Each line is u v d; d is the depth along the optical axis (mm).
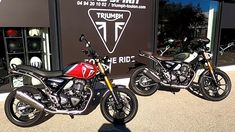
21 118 3010
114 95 2984
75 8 4133
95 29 4395
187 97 4082
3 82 4152
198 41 3941
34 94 2898
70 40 4195
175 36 5430
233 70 6242
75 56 4289
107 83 2998
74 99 2867
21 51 4223
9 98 2895
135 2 4699
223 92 3979
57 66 4188
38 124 3000
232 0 6008
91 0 4250
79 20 4207
